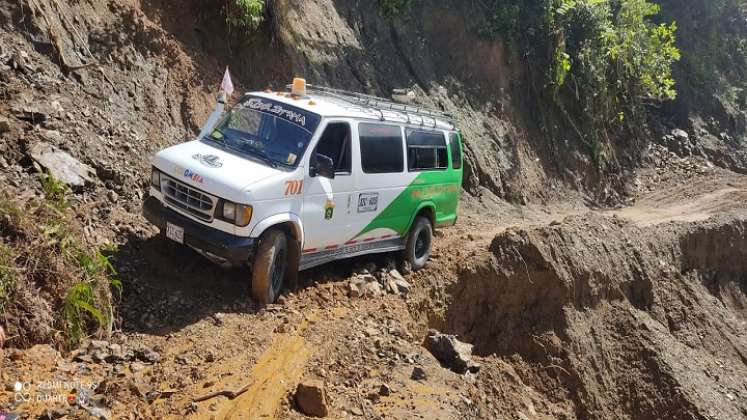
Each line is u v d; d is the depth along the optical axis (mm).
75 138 8836
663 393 12578
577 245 13406
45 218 6809
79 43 10531
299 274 9109
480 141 19188
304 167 7992
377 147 9195
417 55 19484
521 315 11977
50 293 6266
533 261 12188
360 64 17625
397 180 9562
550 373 11656
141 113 10852
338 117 8578
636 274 14898
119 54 11094
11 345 5715
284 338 7195
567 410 11242
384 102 10367
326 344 7383
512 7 21625
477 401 7609
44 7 10094
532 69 22047
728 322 16688
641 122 26953
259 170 7711
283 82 14922
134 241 8070
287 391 6203
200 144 8250
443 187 10766
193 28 13297
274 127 8320
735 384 14328
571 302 12594
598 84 23656
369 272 9922
